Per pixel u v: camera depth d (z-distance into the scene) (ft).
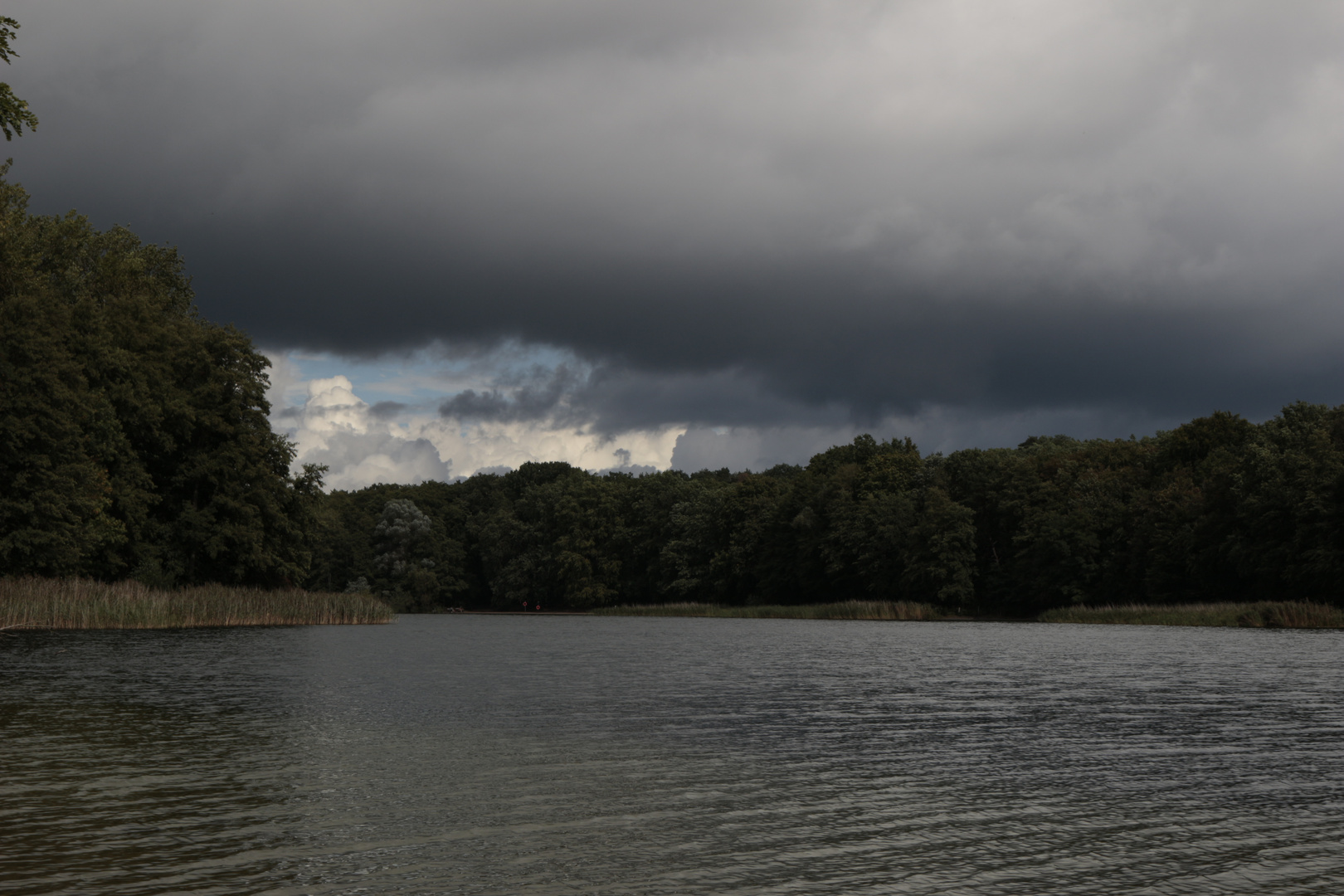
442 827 39.17
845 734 63.72
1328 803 44.65
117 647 135.33
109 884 31.78
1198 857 35.99
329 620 244.22
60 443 198.49
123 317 250.37
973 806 43.73
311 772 49.73
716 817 41.19
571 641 187.42
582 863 34.53
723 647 166.30
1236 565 268.62
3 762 51.90
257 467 256.93
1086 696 86.17
